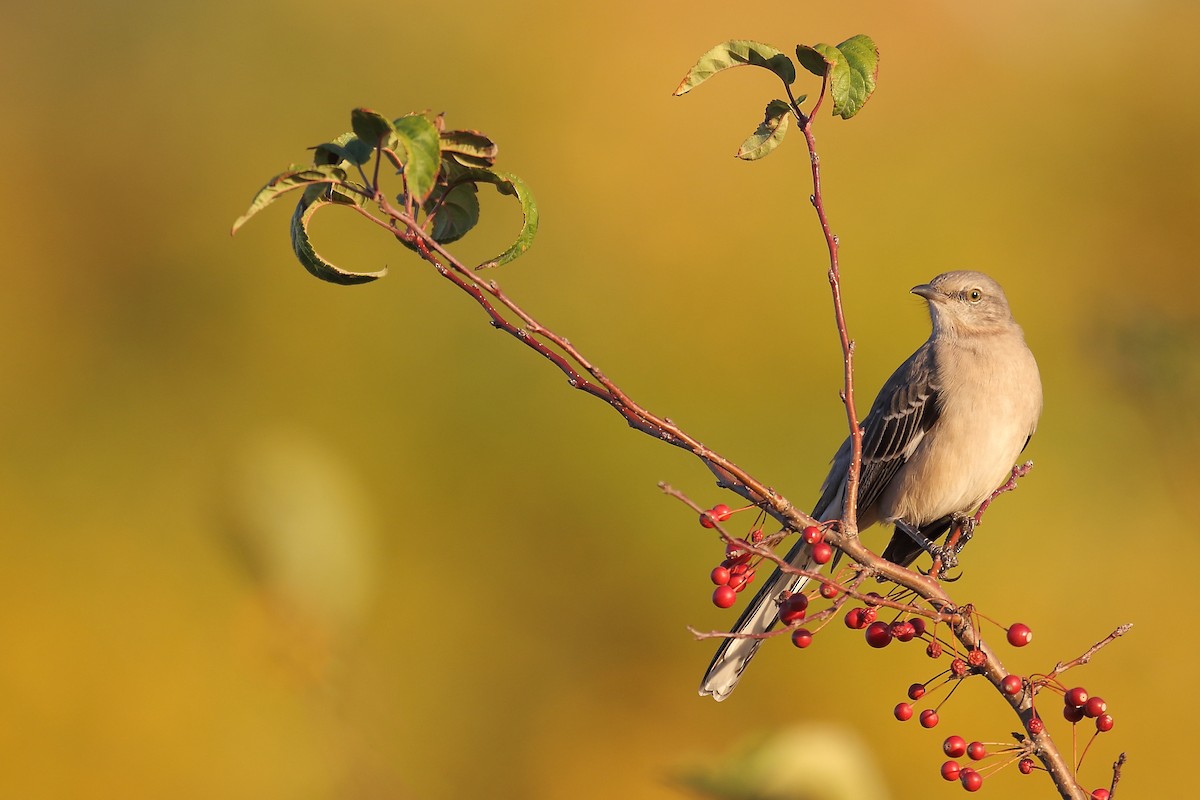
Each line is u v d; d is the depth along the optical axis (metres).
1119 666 12.05
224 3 17.42
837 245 5.18
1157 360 10.77
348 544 7.85
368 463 13.79
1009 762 5.15
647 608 13.01
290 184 4.61
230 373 14.67
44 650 12.30
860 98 5.00
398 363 14.40
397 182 15.06
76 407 14.71
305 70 17.02
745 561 5.27
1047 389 13.34
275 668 9.92
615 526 13.33
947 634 6.39
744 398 14.30
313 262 4.79
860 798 5.00
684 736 12.28
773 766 4.96
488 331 14.57
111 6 17.38
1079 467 12.87
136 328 15.33
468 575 13.28
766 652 12.23
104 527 13.52
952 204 16.02
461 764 12.23
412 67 17.02
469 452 13.91
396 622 12.93
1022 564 12.58
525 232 4.96
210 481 8.12
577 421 13.98
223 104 16.88
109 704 11.91
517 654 12.93
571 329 14.79
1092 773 11.58
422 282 14.88
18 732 11.84
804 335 14.77
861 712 11.89
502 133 16.58
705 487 13.45
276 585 7.80
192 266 15.69
